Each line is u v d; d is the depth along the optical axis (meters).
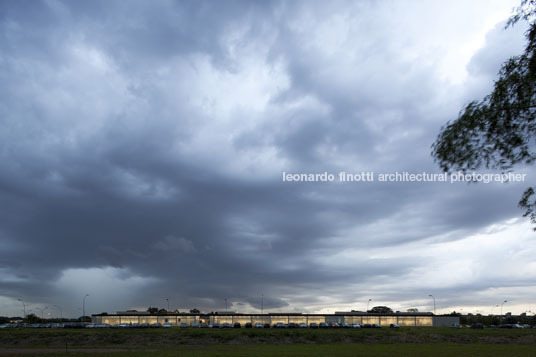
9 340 54.56
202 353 37.38
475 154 11.03
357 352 37.88
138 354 37.12
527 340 58.22
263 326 81.00
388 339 57.69
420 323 97.06
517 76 10.42
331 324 83.38
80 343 52.66
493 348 43.53
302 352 37.97
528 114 10.54
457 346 47.22
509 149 10.78
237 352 38.31
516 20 10.38
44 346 50.38
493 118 10.70
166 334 57.75
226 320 94.69
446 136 11.28
